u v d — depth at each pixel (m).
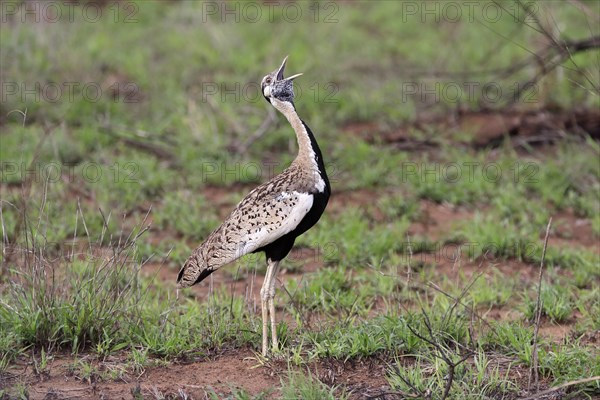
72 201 15.71
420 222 15.61
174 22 24.48
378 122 19.61
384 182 16.83
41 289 10.74
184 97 20.02
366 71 21.84
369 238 14.45
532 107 19.41
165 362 10.23
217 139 18.09
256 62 22.14
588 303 12.23
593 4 22.09
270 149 18.39
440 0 25.66
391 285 12.66
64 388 9.68
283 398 9.02
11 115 18.86
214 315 11.17
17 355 10.34
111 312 10.78
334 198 16.44
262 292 10.46
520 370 10.09
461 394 9.15
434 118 19.67
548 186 16.36
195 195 16.22
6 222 14.04
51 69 20.91
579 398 9.41
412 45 23.39
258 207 10.39
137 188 16.28
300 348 10.21
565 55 17.92
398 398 9.27
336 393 9.47
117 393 9.55
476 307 12.09
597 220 15.05
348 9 26.00
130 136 18.22
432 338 9.73
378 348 10.34
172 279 13.30
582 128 18.58
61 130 17.86
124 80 21.25
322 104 19.97
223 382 9.85
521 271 13.70
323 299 11.93
